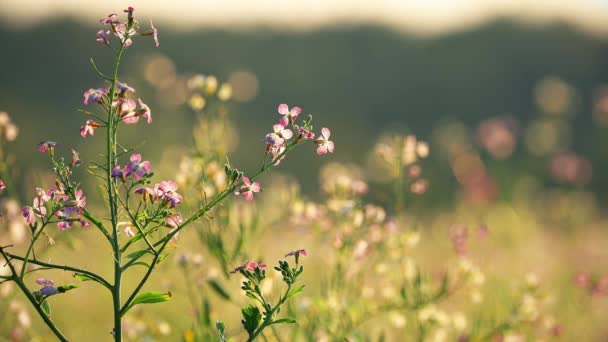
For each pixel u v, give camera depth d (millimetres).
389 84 25656
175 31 26484
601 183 13500
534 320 4328
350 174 4539
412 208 4375
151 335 3934
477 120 25188
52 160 2502
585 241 8617
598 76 26625
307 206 4102
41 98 22406
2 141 3594
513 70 26438
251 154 16359
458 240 4539
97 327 4684
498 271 5836
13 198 3549
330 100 24406
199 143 3844
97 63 24531
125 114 2457
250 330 2504
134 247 3971
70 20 26328
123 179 2383
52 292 2404
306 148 16266
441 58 26594
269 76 24922
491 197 8219
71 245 3512
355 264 3920
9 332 3564
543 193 10016
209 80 4016
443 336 4117
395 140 4301
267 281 3479
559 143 11250
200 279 3646
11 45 25281
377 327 4281
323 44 26469
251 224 3660
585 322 5340
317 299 3717
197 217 2484
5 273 3484
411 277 4000
